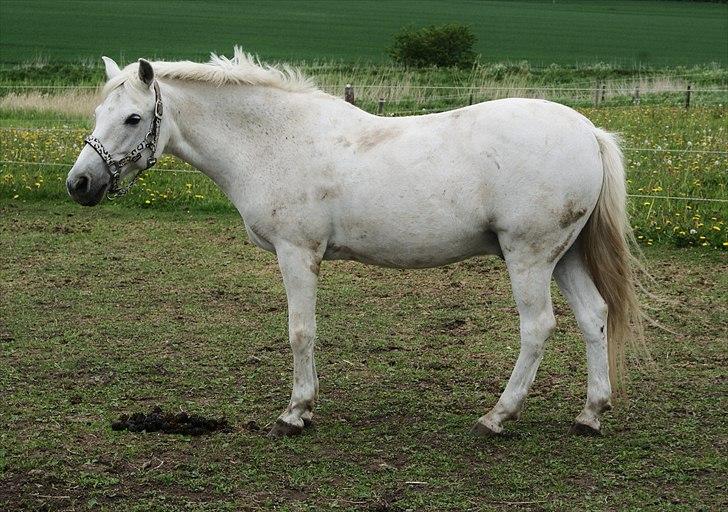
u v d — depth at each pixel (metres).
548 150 4.97
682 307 8.01
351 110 5.35
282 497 4.53
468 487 4.62
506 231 5.06
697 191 11.39
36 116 19.23
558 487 4.61
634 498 4.48
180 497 4.54
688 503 4.43
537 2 73.31
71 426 5.44
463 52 30.64
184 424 5.41
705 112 18.67
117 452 5.07
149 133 5.27
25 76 28.88
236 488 4.63
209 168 5.48
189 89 5.39
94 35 44.47
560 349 6.96
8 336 7.22
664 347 6.97
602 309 5.27
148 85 5.21
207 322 7.66
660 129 16.25
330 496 4.54
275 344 7.10
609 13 65.44
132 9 56.88
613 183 5.15
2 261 9.63
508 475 4.76
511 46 45.88
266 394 6.04
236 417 5.65
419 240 5.13
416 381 6.30
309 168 5.21
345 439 5.28
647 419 5.54
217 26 50.22
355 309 8.06
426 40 30.25
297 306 5.31
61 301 8.23
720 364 6.58
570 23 57.88
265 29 49.84
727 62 40.34
